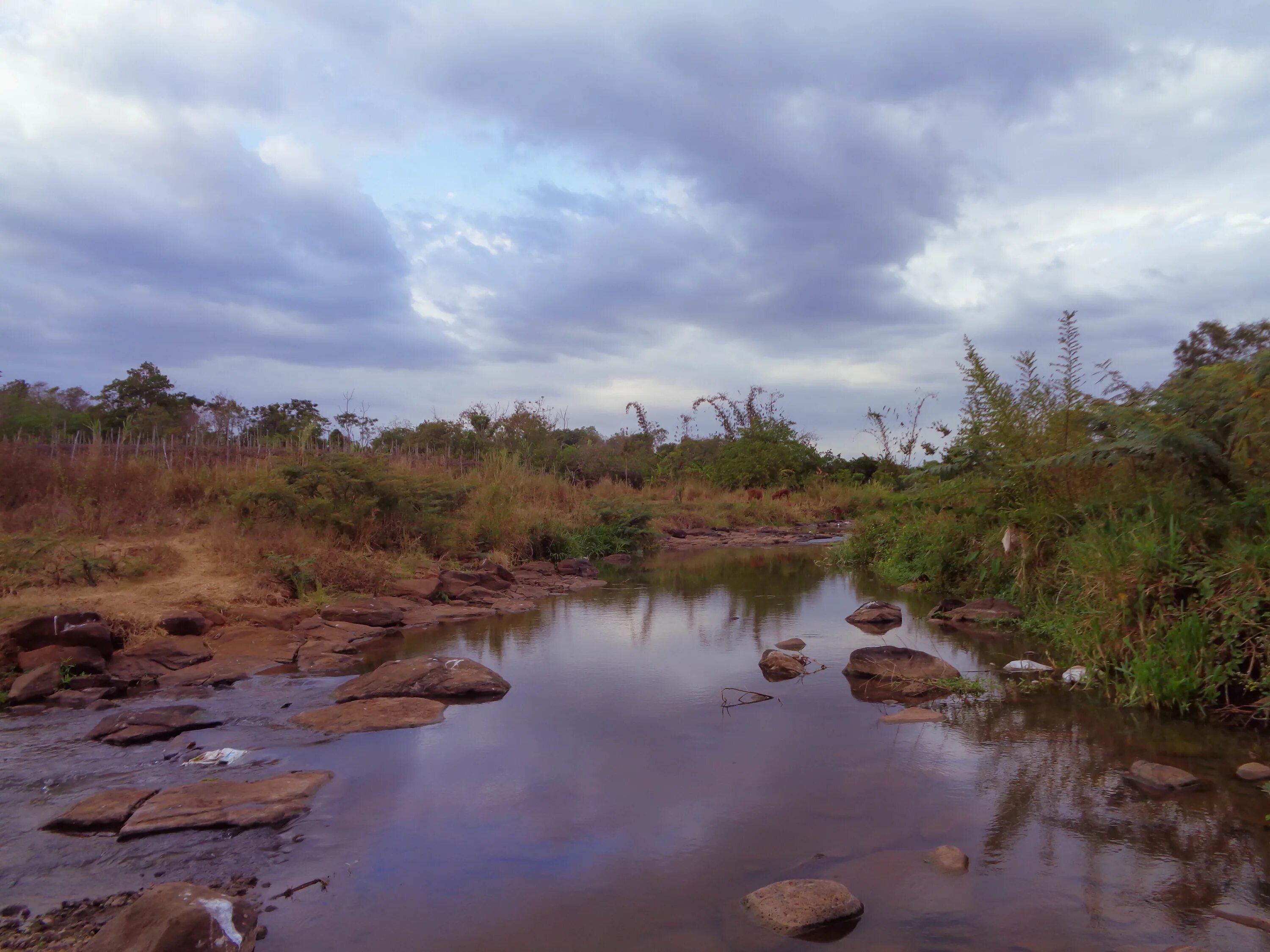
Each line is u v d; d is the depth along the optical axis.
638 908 3.01
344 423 19.16
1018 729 5.04
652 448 31.84
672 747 4.75
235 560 8.98
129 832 3.62
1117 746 4.71
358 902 3.06
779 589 11.26
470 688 5.84
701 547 18.30
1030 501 8.84
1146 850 3.42
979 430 9.64
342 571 9.31
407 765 4.49
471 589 10.05
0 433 13.62
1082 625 6.40
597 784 4.20
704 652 7.25
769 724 5.17
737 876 3.25
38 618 6.26
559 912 2.99
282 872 3.30
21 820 3.82
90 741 4.94
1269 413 5.87
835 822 3.73
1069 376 8.70
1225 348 7.94
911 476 11.45
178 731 5.10
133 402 22.78
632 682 6.24
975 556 9.62
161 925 2.61
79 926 2.90
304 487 11.05
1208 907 2.96
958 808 3.86
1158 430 6.32
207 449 14.86
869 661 6.38
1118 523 6.99
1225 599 5.46
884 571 12.44
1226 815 3.75
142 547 8.98
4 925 2.91
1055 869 3.26
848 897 2.96
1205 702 5.36
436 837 3.61
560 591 11.17
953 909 2.97
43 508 9.86
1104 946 2.72
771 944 2.76
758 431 29.27
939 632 8.10
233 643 7.24
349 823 3.75
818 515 25.22
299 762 4.56
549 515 15.25
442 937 2.83
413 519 11.95
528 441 23.66
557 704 5.66
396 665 6.14
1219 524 6.02
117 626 6.96
